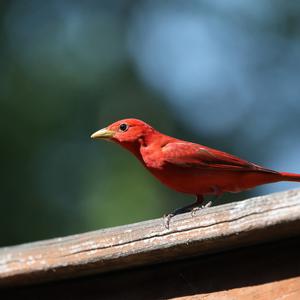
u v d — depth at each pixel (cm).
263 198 577
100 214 1386
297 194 566
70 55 1623
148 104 1627
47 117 1478
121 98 1608
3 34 1622
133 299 645
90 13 1756
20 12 1673
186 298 623
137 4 1805
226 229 585
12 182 1403
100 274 662
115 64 1666
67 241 641
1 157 1416
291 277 593
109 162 1455
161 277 641
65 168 1438
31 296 685
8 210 1386
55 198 1405
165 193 1438
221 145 1689
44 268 642
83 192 1414
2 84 1523
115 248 622
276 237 593
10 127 1448
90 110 1533
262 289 598
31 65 1576
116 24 1767
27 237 1376
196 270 628
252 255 611
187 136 1659
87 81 1578
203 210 598
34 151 1436
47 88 1528
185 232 599
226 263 619
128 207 1398
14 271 650
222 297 610
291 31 1827
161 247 605
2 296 690
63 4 1730
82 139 1481
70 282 673
